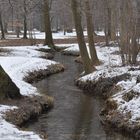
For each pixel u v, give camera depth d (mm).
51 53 44875
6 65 29141
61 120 16812
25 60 31750
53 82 26219
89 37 31672
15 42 55500
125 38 27203
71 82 26125
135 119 15180
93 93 22547
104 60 33250
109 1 36406
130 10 27234
